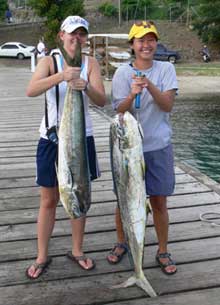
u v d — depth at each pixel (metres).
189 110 16.70
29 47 34.16
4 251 3.77
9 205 4.86
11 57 34.09
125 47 26.11
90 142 3.24
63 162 2.98
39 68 3.04
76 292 3.17
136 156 2.95
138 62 3.15
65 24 2.95
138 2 39.69
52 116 3.15
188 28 35.06
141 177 2.97
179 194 5.12
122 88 3.15
